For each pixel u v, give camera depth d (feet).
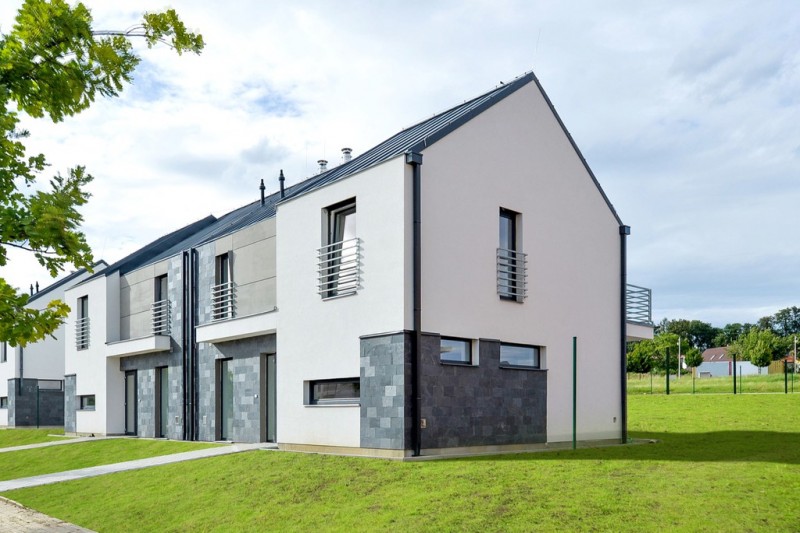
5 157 14.79
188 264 65.67
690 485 29.35
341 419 44.47
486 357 45.65
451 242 44.45
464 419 43.47
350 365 44.21
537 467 34.53
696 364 155.02
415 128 57.36
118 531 32.40
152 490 39.19
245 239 58.08
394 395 40.83
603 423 54.29
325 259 47.34
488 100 48.34
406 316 41.01
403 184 41.83
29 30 14.79
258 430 54.95
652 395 88.28
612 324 56.39
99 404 78.13
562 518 25.57
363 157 57.41
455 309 44.11
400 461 38.04
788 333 340.59
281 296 50.47
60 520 35.58
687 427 60.90
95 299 80.48
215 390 60.95
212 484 38.17
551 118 53.36
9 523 35.14
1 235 14.05
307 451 46.52
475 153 46.80
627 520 24.89
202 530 30.42
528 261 49.98
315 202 48.32
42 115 15.74
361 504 30.17
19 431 97.09
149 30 16.21
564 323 52.16
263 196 73.31
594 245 55.77
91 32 15.38
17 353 106.32
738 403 72.74
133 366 74.90
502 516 26.32
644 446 45.98
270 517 30.37
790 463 33.99
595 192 56.44
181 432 64.95
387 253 42.39
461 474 33.40
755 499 26.73
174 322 67.62
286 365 49.39
